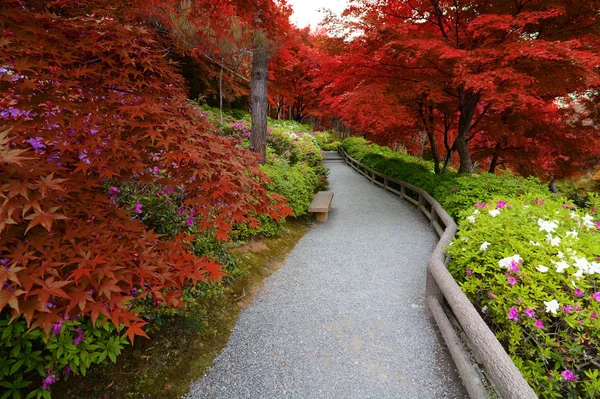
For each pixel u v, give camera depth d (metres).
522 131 6.89
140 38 1.82
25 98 1.34
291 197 5.09
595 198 3.66
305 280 3.66
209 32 5.99
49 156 1.40
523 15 4.41
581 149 7.13
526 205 3.33
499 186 4.85
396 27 5.36
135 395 1.93
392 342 2.60
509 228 2.71
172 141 1.55
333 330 2.75
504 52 4.54
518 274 2.16
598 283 2.11
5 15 1.38
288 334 2.69
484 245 2.61
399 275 3.80
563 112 7.29
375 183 10.06
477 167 14.06
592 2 4.69
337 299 3.26
